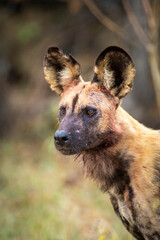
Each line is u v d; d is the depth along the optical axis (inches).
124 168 322.3
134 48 753.0
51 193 582.9
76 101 331.0
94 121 325.7
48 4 906.1
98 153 330.3
